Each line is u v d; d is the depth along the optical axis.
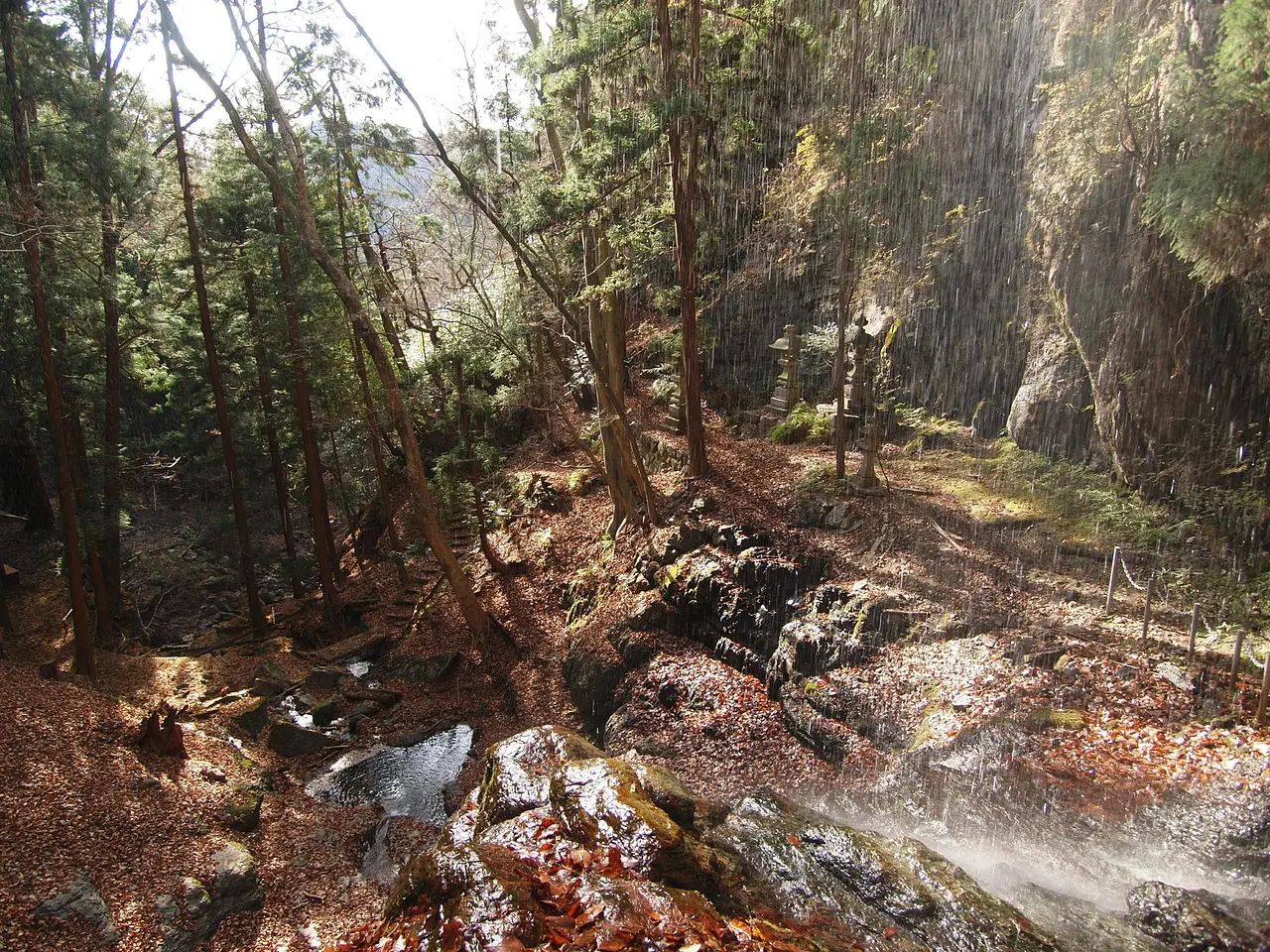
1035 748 10.09
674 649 15.74
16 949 8.82
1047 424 16.55
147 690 17.39
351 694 18.06
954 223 19.50
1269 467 12.10
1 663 15.63
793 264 24.09
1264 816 8.17
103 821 11.21
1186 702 10.12
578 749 9.36
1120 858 8.32
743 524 16.92
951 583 13.72
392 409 18.47
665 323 28.09
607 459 20.00
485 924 5.81
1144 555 13.12
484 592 20.92
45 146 16.30
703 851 7.57
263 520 27.52
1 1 15.11
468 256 22.00
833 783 11.17
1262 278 11.63
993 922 6.79
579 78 16.94
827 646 13.28
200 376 23.78
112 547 21.98
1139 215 13.27
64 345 19.86
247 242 19.88
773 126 25.17
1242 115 8.65
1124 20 13.50
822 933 6.73
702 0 17.53
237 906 10.54
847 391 19.95
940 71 20.16
